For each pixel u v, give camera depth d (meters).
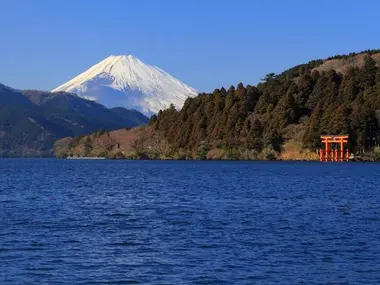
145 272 34.81
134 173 161.88
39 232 47.94
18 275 33.84
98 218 57.41
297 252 40.19
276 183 113.94
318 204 71.75
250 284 32.53
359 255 39.31
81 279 33.28
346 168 191.12
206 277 33.78
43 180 125.31
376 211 64.00
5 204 70.62
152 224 53.12
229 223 53.59
